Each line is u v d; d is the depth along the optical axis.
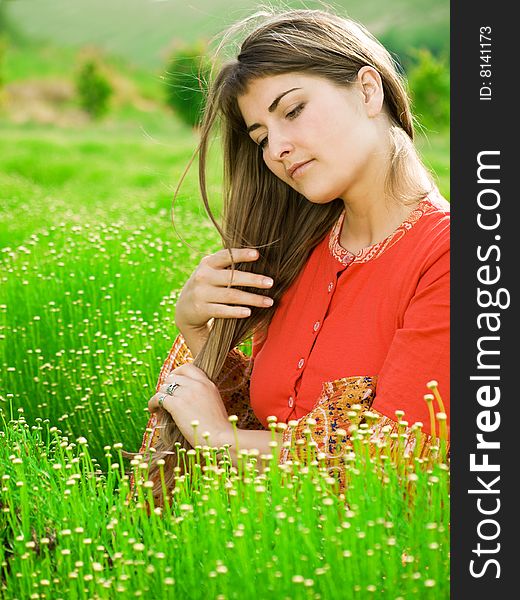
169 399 4.83
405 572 3.40
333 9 4.94
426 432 4.12
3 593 3.65
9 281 7.78
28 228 12.75
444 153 32.47
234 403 5.32
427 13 68.50
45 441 6.00
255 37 4.45
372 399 4.34
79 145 38.25
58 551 3.69
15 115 64.56
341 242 4.74
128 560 3.53
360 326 4.48
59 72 74.38
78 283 7.62
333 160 4.36
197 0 79.56
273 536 3.53
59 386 6.43
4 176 24.45
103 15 82.19
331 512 3.41
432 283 4.23
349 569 3.22
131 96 69.44
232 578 3.37
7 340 6.96
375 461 3.75
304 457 4.27
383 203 4.47
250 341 6.62
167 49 73.38
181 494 3.92
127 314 7.41
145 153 36.09
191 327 5.19
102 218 12.67
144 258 8.34
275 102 4.35
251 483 3.70
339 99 4.35
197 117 5.18
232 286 5.02
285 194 4.93
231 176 5.01
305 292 4.83
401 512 3.60
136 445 6.04
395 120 4.58
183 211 13.09
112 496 4.11
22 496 3.86
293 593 3.29
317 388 4.55
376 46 4.56
